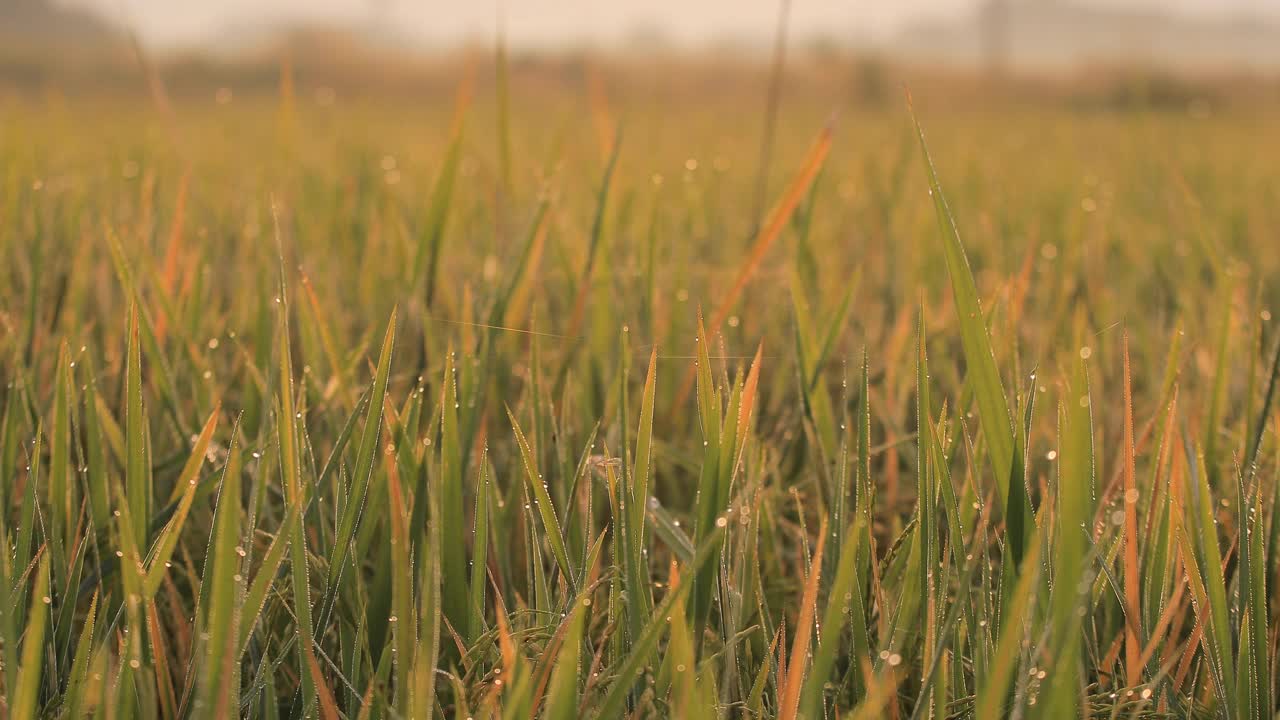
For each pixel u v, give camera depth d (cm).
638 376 129
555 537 92
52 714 90
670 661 87
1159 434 98
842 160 394
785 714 84
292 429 91
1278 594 101
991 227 215
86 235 144
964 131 643
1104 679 93
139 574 86
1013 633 77
